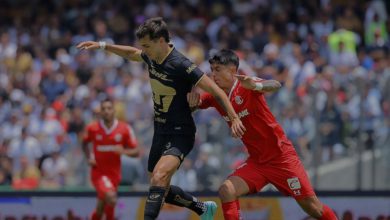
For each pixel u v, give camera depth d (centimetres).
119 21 4622
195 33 4388
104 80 3997
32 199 2817
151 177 1950
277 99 3225
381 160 3189
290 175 2095
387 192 2669
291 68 3797
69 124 3709
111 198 2720
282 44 4153
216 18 4597
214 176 3192
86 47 2067
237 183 2077
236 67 2078
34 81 4241
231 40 4241
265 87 1973
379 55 3894
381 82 3244
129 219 2772
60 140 3581
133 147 2803
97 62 4162
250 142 2105
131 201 2777
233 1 4641
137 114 3522
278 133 2100
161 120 1998
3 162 3506
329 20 4369
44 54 4478
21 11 5003
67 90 4053
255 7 4575
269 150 2095
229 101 1964
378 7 4431
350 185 3195
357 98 3234
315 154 3181
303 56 3912
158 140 2003
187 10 4606
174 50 1959
